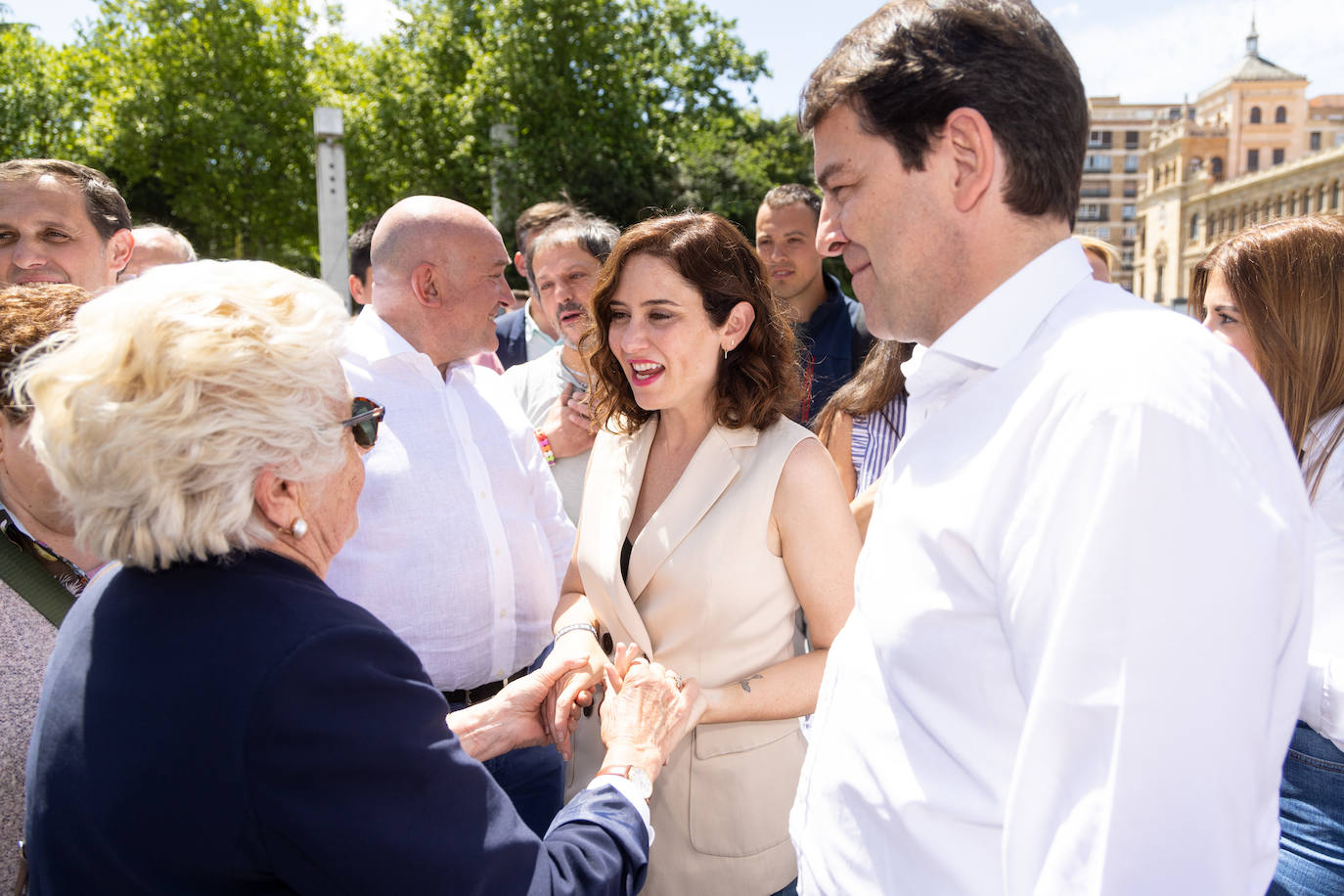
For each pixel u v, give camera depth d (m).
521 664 2.21
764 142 20.84
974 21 0.92
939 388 1.05
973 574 0.91
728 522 1.67
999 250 0.96
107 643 0.92
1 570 1.33
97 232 2.32
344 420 1.07
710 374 1.71
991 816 0.89
